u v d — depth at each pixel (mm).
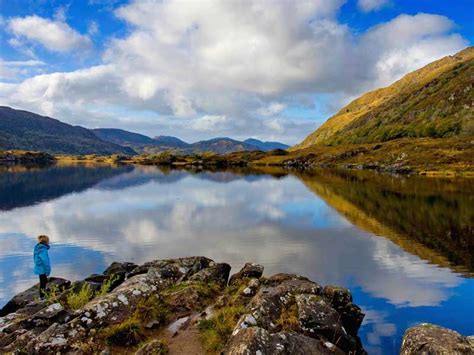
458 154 166500
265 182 120500
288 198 79562
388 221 53031
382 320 20984
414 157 178625
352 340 13977
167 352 12141
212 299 17703
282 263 32719
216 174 164750
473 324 20562
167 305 15992
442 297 24531
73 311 14609
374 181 117875
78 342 12188
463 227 47969
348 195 83000
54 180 125188
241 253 35906
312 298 15188
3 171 171625
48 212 60844
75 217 56281
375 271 30422
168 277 20578
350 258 34250
